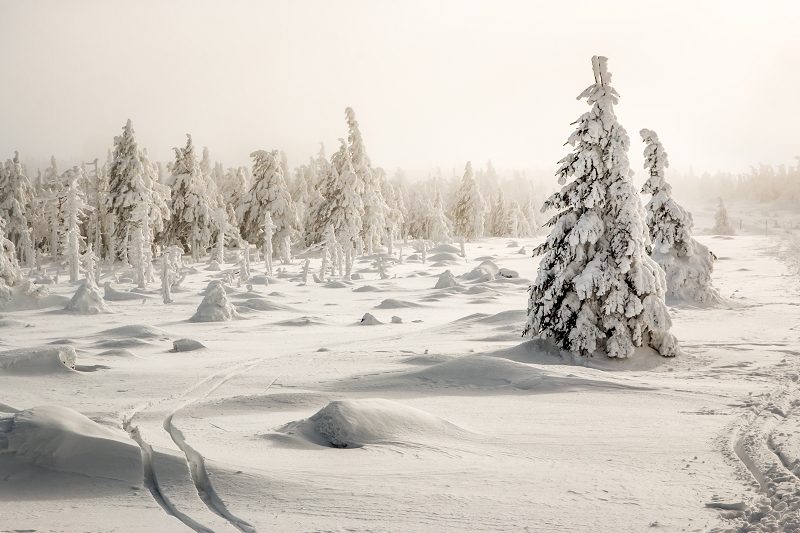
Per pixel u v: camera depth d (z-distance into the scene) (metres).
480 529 6.09
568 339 20.06
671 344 20.00
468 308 40.59
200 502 6.97
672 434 10.30
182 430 11.14
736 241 94.38
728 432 10.26
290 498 7.05
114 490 7.30
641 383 15.59
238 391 16.12
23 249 81.12
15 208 78.75
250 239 91.25
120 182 74.88
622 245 19.91
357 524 6.27
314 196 93.19
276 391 15.92
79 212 67.12
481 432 10.81
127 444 8.16
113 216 75.06
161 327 33.00
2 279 44.59
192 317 36.00
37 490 7.23
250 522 6.34
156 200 75.69
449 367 17.19
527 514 6.50
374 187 94.69
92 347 24.89
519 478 7.86
